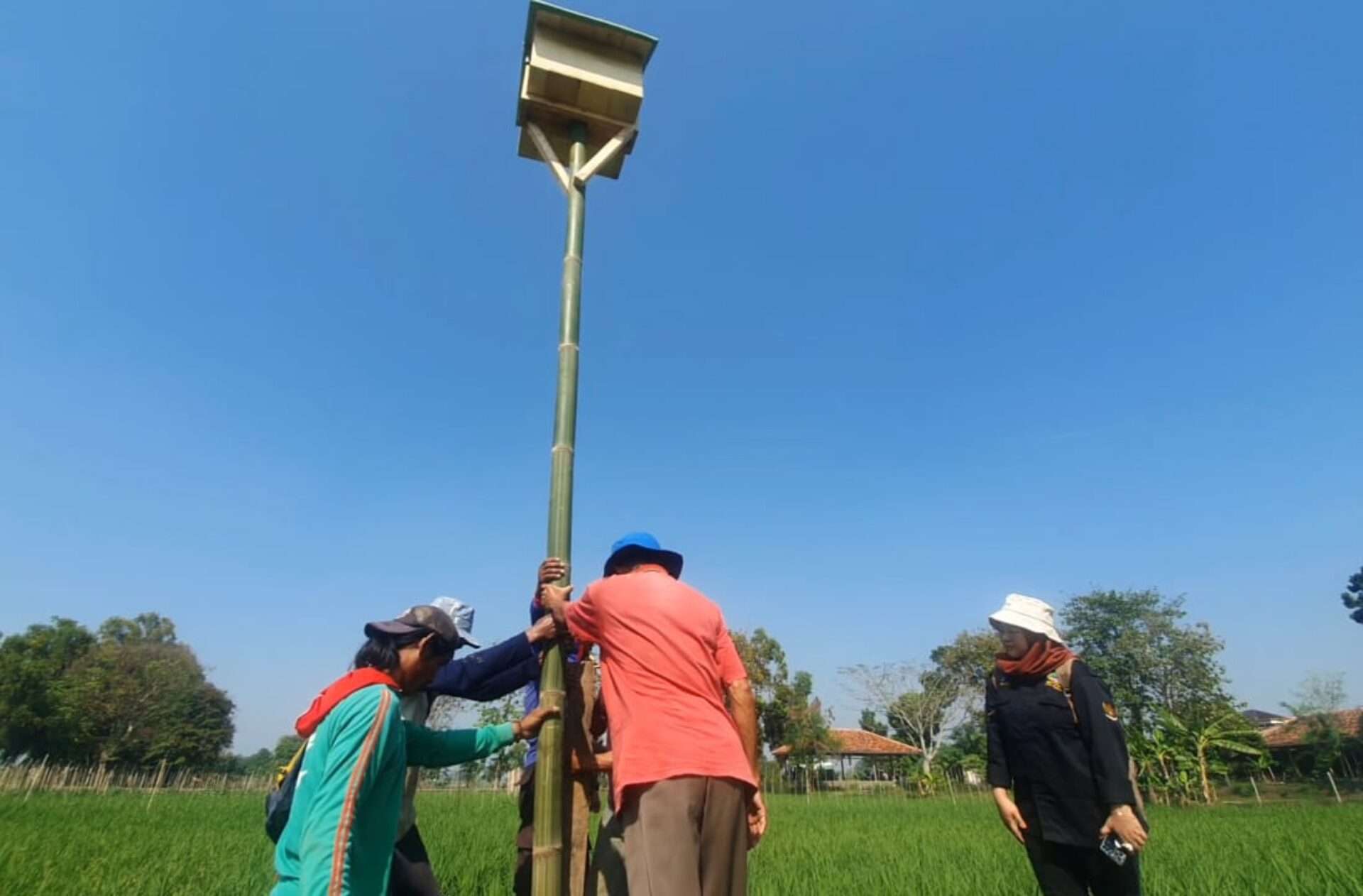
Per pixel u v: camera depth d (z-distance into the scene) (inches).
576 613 112.7
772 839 438.6
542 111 151.0
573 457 127.3
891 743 2233.0
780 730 1640.0
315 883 90.0
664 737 97.5
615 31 150.6
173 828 476.7
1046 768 146.2
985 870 296.2
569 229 142.2
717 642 110.9
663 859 90.6
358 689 106.0
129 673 1999.3
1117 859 134.3
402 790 107.1
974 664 1854.1
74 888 246.7
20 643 1978.3
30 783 964.6
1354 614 1845.5
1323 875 233.8
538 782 111.3
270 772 1630.2
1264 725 2021.4
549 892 105.7
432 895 140.6
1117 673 1600.6
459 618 156.5
